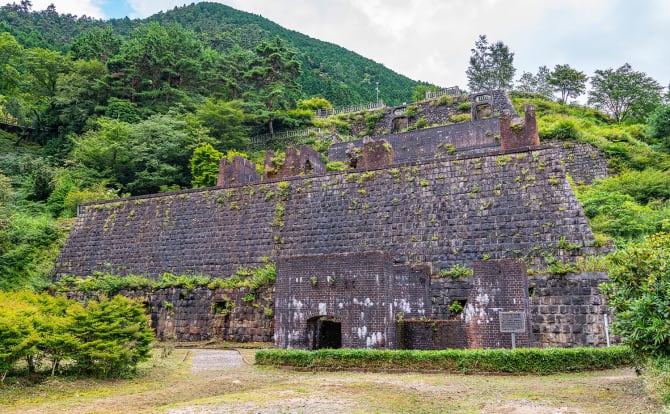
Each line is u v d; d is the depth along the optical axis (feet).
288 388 46.85
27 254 136.05
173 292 103.40
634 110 291.58
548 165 90.53
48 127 270.67
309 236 104.63
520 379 50.49
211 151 207.10
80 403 43.24
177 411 37.93
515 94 297.94
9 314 51.93
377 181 103.91
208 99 263.90
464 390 44.86
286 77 313.53
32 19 597.52
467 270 84.33
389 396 42.42
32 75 298.76
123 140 215.72
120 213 127.54
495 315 61.93
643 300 43.11
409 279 79.10
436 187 97.81
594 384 45.68
